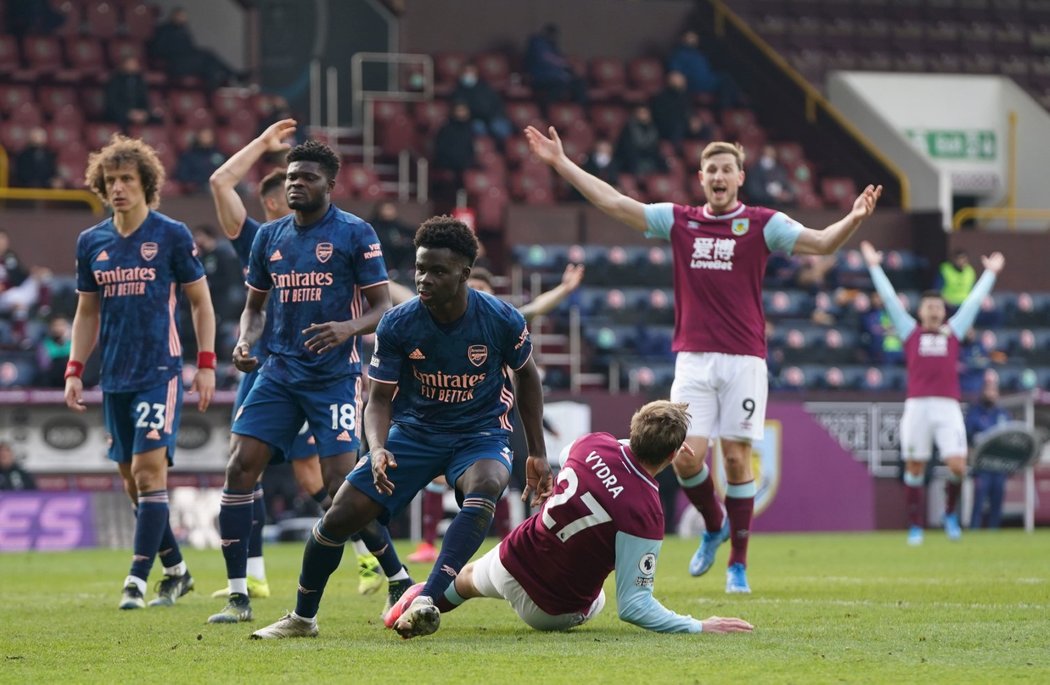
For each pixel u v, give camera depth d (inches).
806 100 3811.5
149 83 3420.3
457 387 863.7
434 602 837.8
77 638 908.0
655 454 865.5
